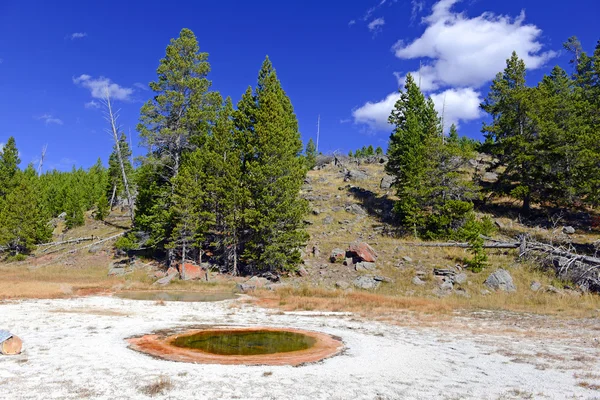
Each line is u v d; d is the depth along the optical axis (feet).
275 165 109.40
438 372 33.27
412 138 144.66
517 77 147.02
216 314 64.34
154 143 132.46
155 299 81.20
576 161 120.88
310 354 38.88
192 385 28.07
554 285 92.48
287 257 104.06
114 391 26.25
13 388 26.08
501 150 138.21
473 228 105.91
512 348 43.57
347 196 169.58
